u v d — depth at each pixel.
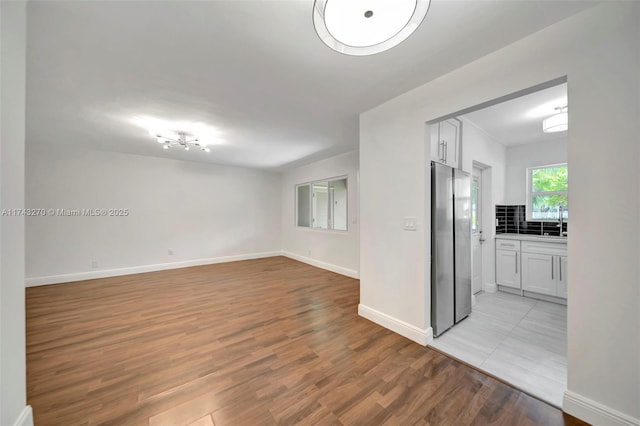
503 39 1.55
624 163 1.23
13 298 1.09
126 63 1.79
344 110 2.63
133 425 1.33
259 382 1.68
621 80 1.24
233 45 1.60
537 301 3.26
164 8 1.29
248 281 4.20
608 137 1.27
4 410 1.03
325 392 1.59
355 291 3.67
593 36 1.31
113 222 4.50
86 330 2.43
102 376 1.74
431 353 2.04
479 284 3.65
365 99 2.38
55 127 3.14
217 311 2.91
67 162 4.10
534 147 3.82
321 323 2.58
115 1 1.24
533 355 2.02
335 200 5.03
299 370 1.81
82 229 4.23
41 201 3.91
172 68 1.85
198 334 2.35
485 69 1.72
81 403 1.48
